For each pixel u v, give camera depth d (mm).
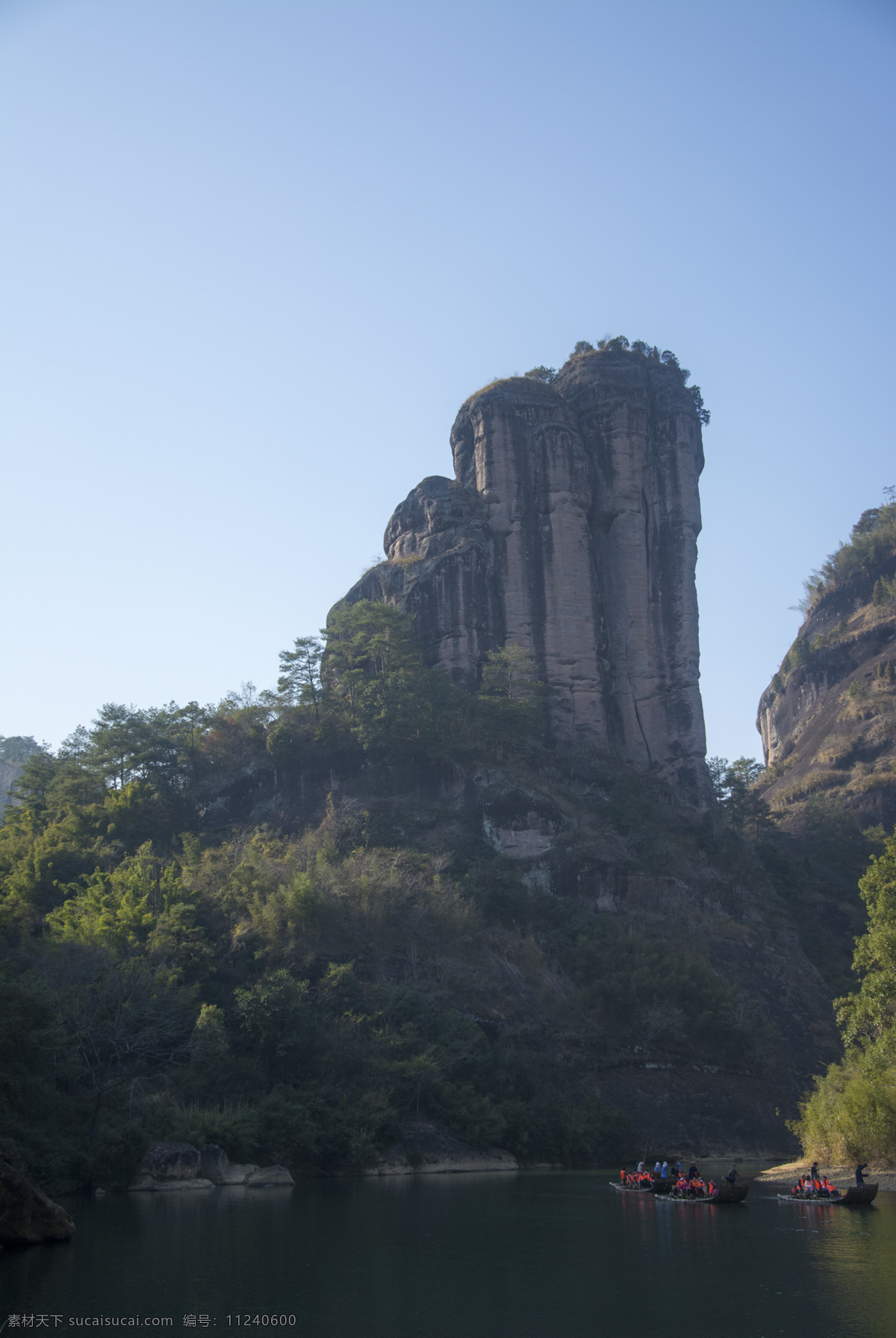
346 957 69062
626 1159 69000
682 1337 21797
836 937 110500
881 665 169000
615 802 104250
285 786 102375
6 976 48656
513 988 76312
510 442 124688
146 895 68125
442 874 85250
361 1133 55219
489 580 118625
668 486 126938
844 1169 52438
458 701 103562
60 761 114750
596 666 118062
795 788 156250
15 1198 29953
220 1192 45375
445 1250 31344
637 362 132125
